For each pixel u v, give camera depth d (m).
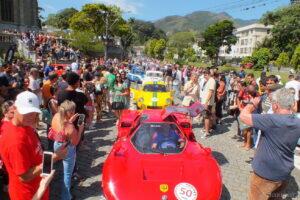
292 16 73.69
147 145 6.25
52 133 5.52
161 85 15.95
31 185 3.82
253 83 10.63
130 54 112.44
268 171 4.32
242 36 135.12
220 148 9.95
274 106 4.31
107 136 10.84
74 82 6.84
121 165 5.68
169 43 144.25
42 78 12.80
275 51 77.12
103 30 75.00
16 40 33.59
